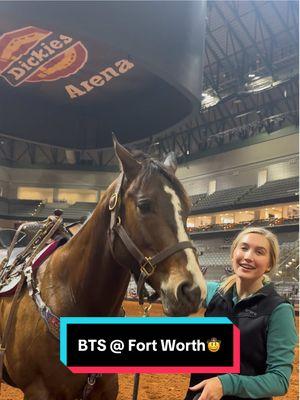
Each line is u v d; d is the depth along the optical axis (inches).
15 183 1550.2
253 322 68.4
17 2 295.3
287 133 1204.5
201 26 372.2
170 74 336.8
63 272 89.0
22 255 103.7
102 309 85.0
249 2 1208.8
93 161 1576.0
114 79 388.5
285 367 64.6
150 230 71.0
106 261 82.1
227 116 1371.8
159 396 183.6
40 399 82.4
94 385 84.8
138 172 75.9
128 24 318.7
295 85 1176.8
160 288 70.0
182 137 1504.7
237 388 63.1
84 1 305.4
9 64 365.4
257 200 1154.0
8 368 92.6
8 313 94.0
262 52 1291.8
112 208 77.4
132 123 408.2
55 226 104.3
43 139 397.1
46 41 356.8
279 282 729.0
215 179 1376.7
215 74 1414.9
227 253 1095.0
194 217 1427.2
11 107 383.6
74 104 408.8
